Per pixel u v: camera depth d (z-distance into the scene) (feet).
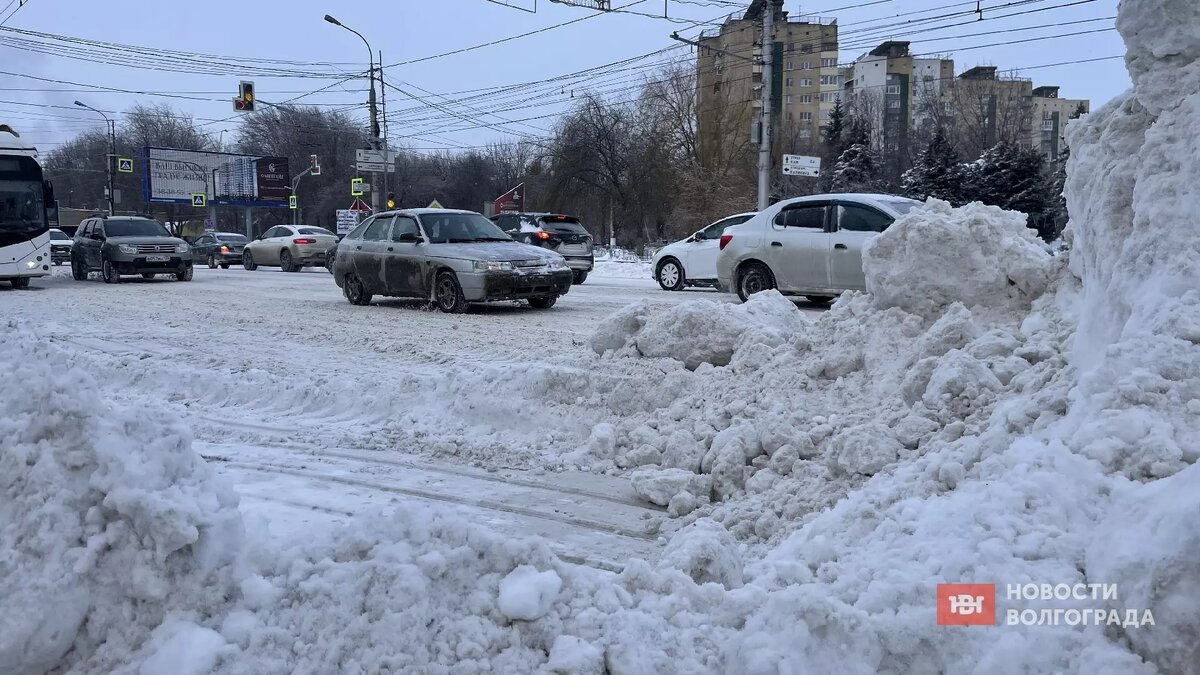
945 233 18.45
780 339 20.62
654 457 17.31
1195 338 11.32
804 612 8.20
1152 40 14.49
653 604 8.96
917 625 8.21
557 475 17.29
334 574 8.58
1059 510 9.38
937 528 9.79
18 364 10.28
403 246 45.32
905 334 17.98
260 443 19.83
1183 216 12.94
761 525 13.61
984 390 14.71
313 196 234.99
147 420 9.28
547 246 63.36
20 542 8.37
